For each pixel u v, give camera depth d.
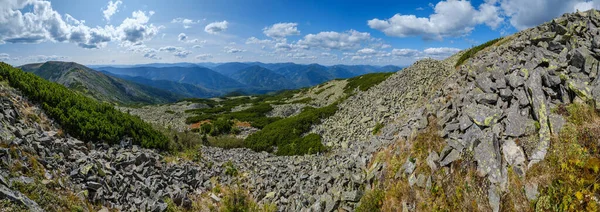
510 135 10.20
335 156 22.33
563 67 11.52
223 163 22.00
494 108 11.97
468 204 9.35
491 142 10.13
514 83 12.33
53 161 11.73
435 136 12.71
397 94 34.47
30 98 16.05
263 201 16.31
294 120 36.31
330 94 71.06
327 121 35.53
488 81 13.91
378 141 18.56
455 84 18.31
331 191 14.65
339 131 30.03
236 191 17.03
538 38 16.61
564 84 10.55
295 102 74.50
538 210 7.79
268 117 52.59
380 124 25.53
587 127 8.28
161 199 13.20
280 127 35.25
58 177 10.95
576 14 15.84
